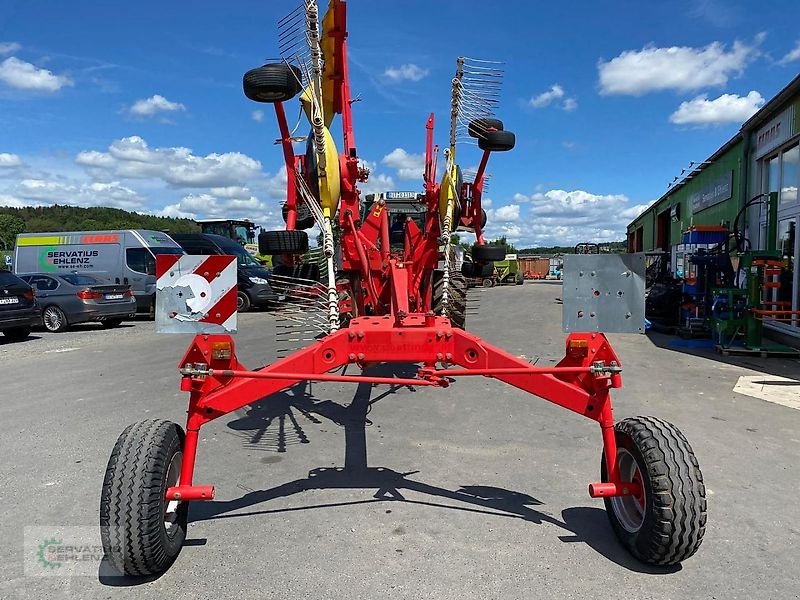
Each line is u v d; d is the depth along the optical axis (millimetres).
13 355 10602
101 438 5418
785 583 2957
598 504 3891
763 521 3631
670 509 2871
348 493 4102
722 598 2826
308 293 5539
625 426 3215
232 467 4629
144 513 2857
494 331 12844
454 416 6027
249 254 20781
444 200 6840
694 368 8516
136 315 17891
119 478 2887
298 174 5910
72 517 3777
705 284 11555
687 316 12172
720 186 16656
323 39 6070
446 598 2832
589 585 2938
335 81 6121
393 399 6750
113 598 2867
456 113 6484
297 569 3107
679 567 3109
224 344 3188
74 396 7125
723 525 3580
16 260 18266
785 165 11727
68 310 14195
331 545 3363
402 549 3311
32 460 4844
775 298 11453
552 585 2939
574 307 3170
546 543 3369
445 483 4266
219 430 5629
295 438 5352
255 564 3164
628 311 3145
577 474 4414
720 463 4613
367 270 6422
